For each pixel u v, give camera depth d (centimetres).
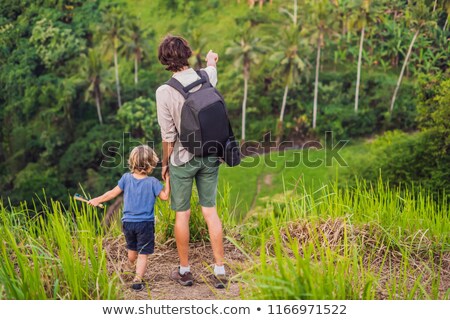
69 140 6228
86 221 425
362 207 482
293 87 6128
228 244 468
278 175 5250
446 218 469
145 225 384
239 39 6450
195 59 6362
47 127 6250
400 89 5916
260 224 478
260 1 6456
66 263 346
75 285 336
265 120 6112
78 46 6500
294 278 306
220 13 6669
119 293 354
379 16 6028
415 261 429
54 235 436
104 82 6275
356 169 4597
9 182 6053
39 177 5906
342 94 6091
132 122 6088
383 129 5903
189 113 361
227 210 503
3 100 6488
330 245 430
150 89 6375
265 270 314
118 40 6494
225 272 411
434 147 4350
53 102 6347
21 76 6481
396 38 5975
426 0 5847
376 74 6025
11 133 6334
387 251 418
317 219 464
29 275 333
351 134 5922
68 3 6775
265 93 6184
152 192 384
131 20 6581
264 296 312
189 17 6638
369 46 6131
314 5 6194
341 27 6162
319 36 6116
